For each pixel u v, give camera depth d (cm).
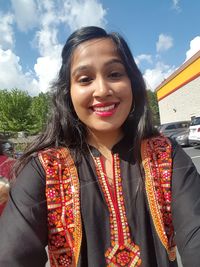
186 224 37
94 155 42
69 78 43
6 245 36
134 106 45
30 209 38
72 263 38
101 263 37
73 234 38
